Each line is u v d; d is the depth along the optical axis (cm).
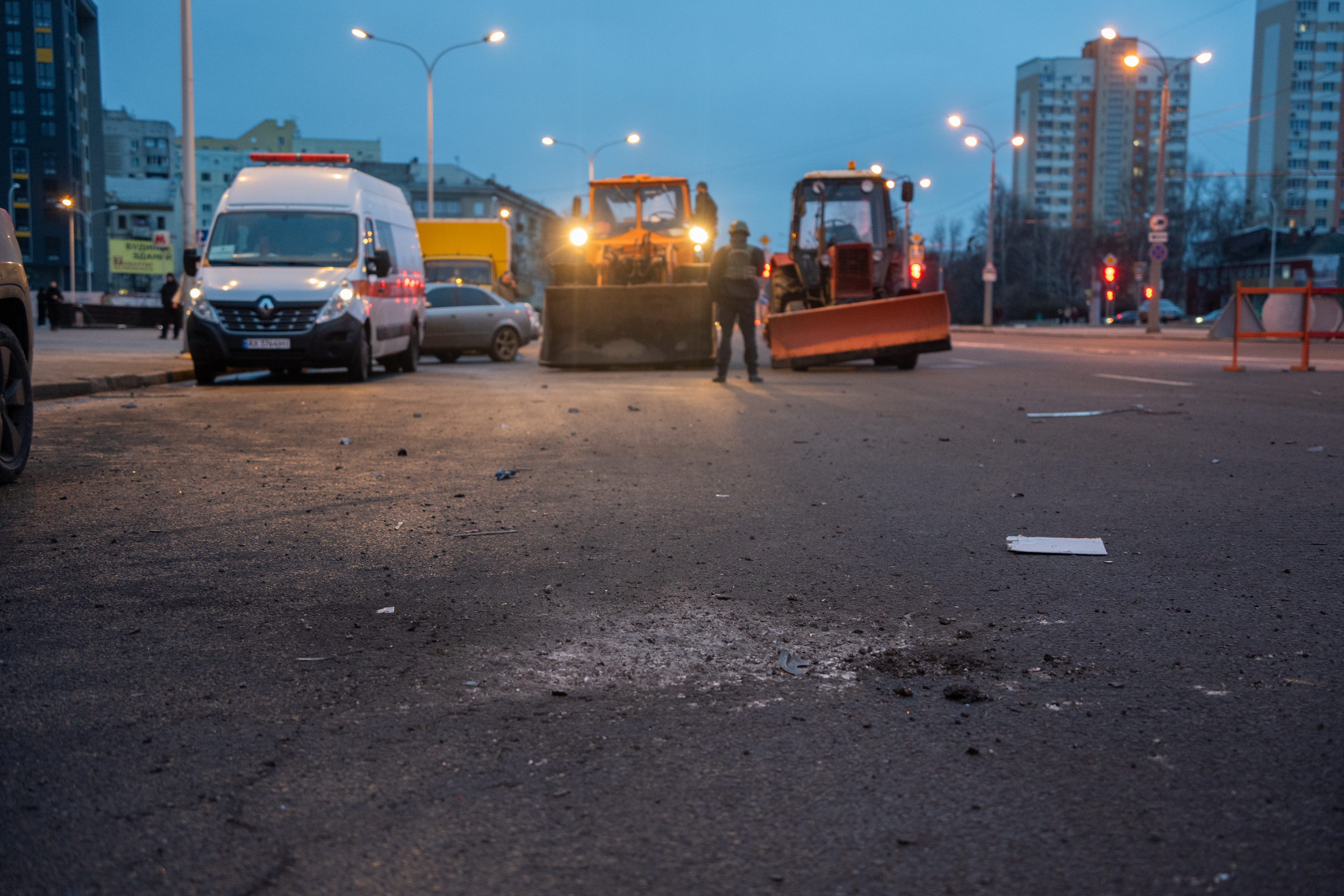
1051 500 604
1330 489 630
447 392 1352
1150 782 248
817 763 260
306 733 277
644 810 236
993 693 308
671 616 385
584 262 1922
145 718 286
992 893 203
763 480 675
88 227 10838
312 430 928
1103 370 1678
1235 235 9688
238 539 503
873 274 1848
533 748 269
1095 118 15425
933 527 536
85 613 381
